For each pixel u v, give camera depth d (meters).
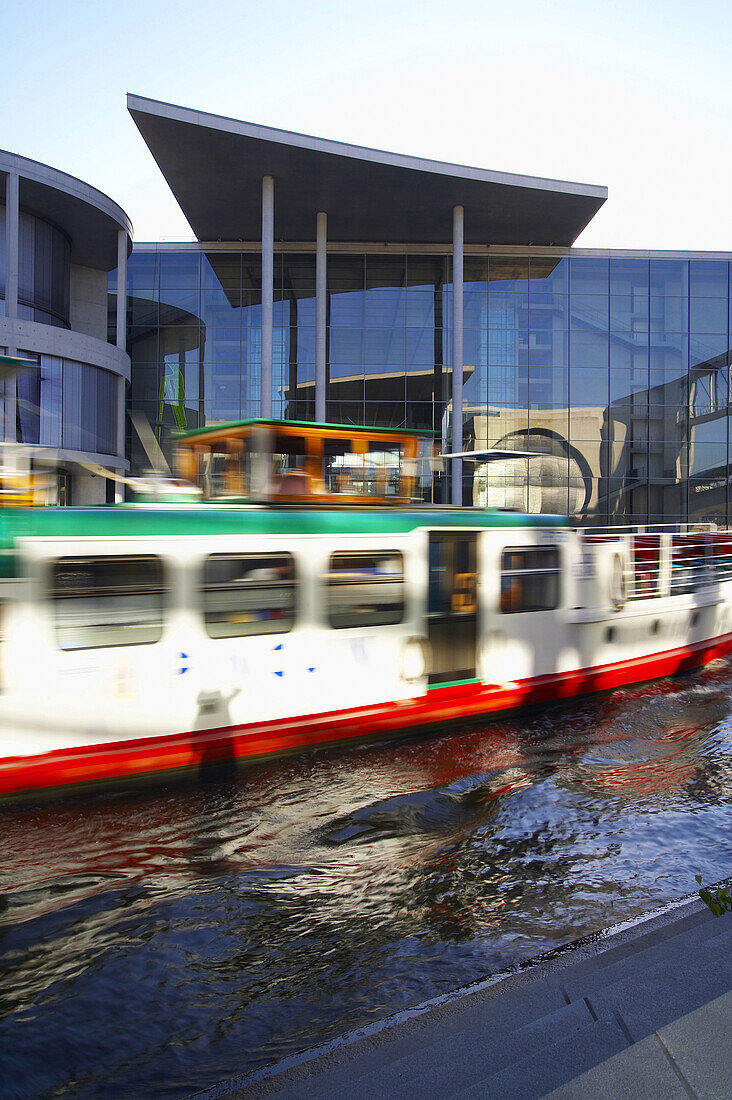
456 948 5.21
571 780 8.54
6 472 7.73
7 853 6.85
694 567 14.80
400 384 35.50
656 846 6.79
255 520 8.78
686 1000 3.27
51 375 28.36
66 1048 4.29
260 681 8.84
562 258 36.41
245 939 5.42
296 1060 3.64
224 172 30.75
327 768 8.98
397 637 9.83
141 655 8.12
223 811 7.77
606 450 36.16
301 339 35.38
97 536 7.87
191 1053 4.23
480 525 10.53
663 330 36.53
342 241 36.00
